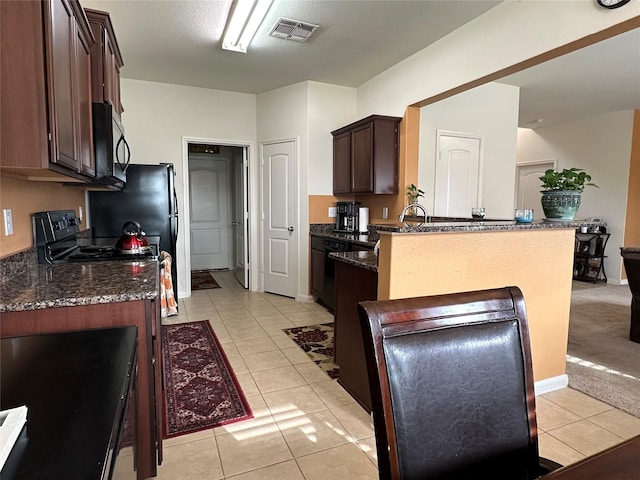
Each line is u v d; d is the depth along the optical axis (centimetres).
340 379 260
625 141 580
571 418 222
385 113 423
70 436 69
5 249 179
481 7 281
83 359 106
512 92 460
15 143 145
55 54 153
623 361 300
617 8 205
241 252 571
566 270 256
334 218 489
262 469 178
